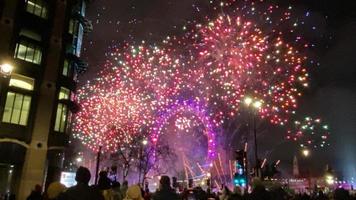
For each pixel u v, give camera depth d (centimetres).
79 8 3975
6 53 3105
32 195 1080
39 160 3120
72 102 3534
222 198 1438
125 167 4719
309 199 1977
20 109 3133
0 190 3031
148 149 4950
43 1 3488
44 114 3241
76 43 3834
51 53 3422
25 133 3122
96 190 606
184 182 4950
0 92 3011
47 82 3325
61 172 3584
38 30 3394
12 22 3206
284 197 1224
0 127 2975
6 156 3031
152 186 5603
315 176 4231
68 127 3534
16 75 3155
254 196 931
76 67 3803
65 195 578
